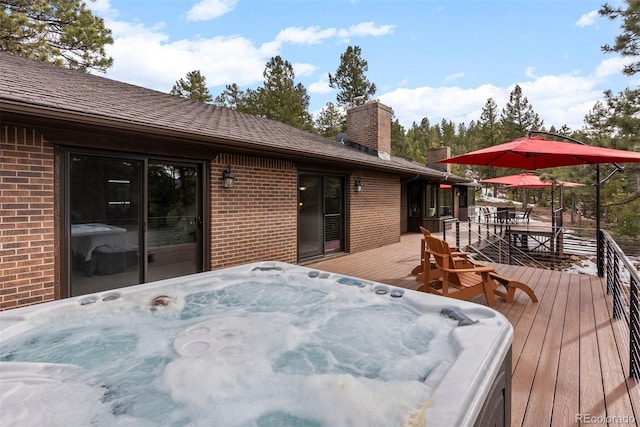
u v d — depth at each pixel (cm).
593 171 1092
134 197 474
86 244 429
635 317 260
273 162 658
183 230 535
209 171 559
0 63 469
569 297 466
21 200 371
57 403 203
